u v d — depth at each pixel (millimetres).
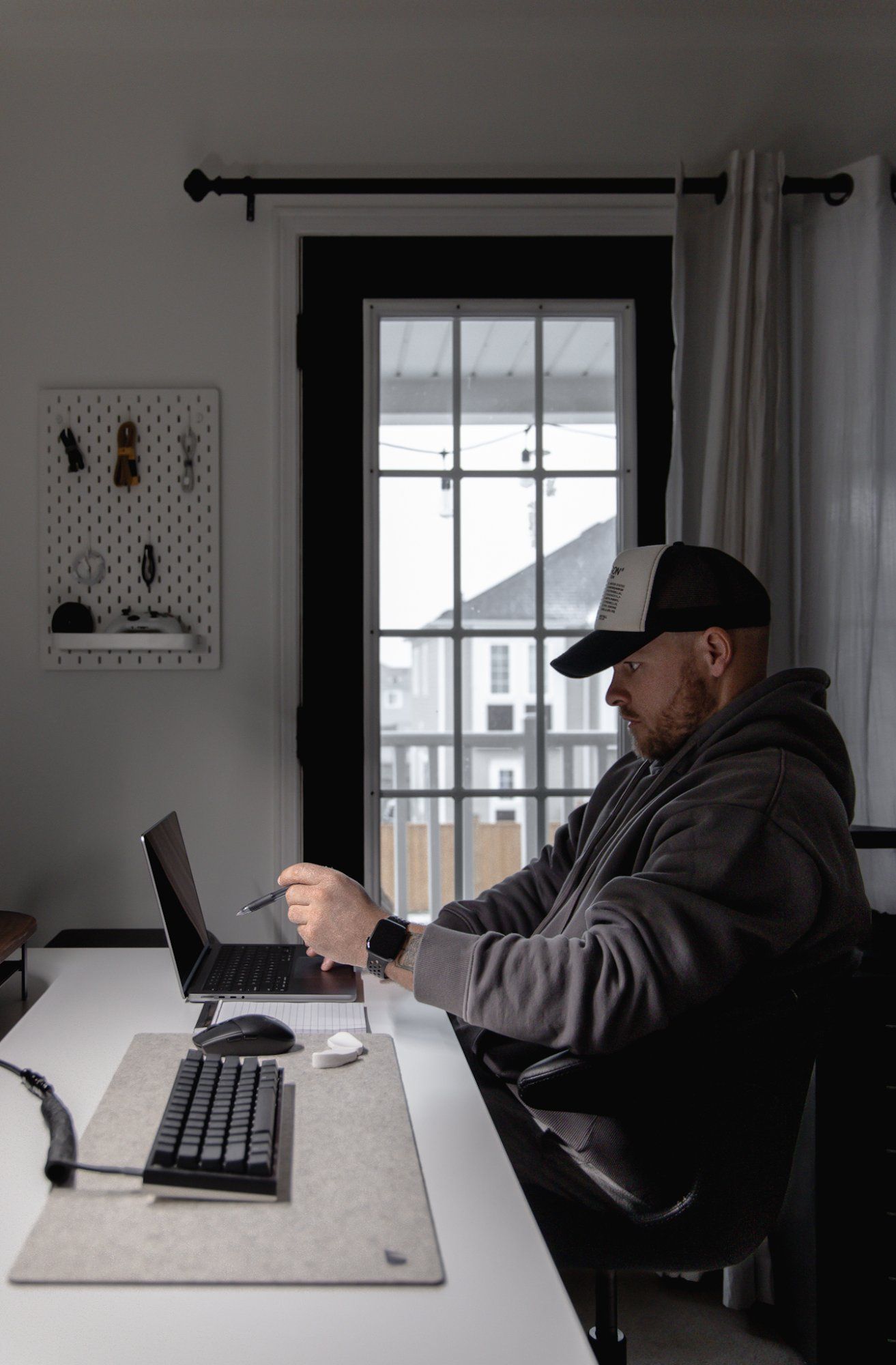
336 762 2154
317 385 2160
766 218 2059
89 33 2109
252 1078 1012
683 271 2072
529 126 2168
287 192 2070
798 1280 1742
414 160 2164
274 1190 834
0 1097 1062
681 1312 1868
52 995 1427
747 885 1093
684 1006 1062
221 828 2137
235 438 2141
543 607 2213
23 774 2121
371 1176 878
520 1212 835
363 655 2160
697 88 2178
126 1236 778
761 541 2043
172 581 2131
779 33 2158
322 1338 665
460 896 2215
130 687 2131
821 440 2084
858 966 1212
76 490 2119
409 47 2150
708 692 1347
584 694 2230
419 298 2174
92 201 2135
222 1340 660
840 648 2045
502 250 2184
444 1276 739
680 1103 1106
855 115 2188
